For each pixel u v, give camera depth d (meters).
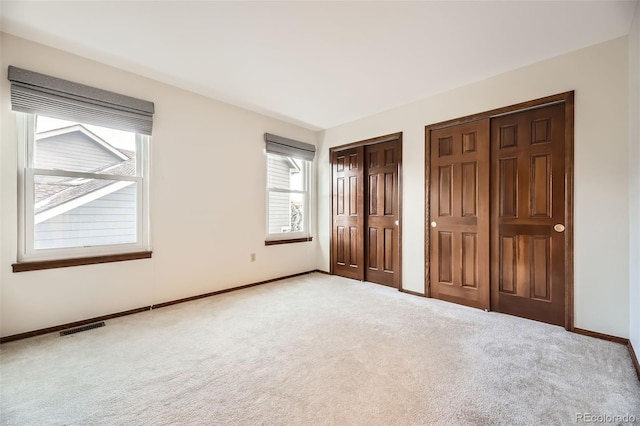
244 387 1.57
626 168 2.08
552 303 2.45
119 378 1.64
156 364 1.80
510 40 2.15
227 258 3.42
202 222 3.19
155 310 2.78
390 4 1.76
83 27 2.00
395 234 3.59
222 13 1.85
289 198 4.24
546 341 2.12
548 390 1.53
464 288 2.95
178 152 2.99
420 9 1.81
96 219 2.52
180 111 3.00
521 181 2.62
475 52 2.31
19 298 2.13
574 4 1.76
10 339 2.09
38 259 2.22
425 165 3.23
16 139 2.13
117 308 2.60
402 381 1.62
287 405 1.42
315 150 4.52
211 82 2.87
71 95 2.31
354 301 3.06
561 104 2.42
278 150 3.94
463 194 2.96
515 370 1.73
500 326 2.40
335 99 3.28
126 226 2.68
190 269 3.09
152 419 1.32
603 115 2.17
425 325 2.42
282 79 2.79
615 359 1.85
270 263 3.90
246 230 3.61
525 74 2.53
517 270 2.64
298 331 2.30
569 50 2.28
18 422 1.29
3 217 2.08
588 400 1.45
